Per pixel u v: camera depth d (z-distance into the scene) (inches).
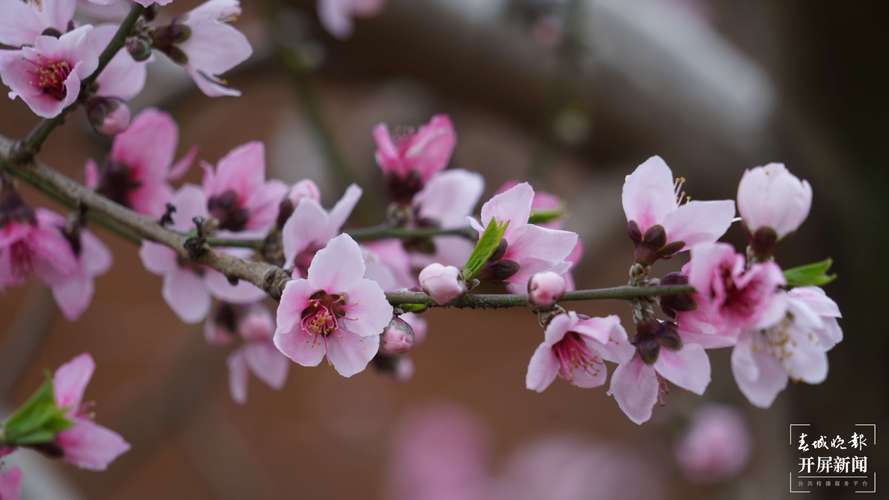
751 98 70.2
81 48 39.6
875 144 67.0
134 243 42.7
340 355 38.4
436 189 43.8
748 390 39.0
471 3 65.6
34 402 39.8
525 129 70.2
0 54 39.5
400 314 38.9
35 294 62.0
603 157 72.0
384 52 66.1
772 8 68.6
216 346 77.0
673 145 69.2
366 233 42.9
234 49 40.8
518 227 39.2
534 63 66.6
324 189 69.3
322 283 38.2
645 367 39.0
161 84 62.5
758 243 39.3
